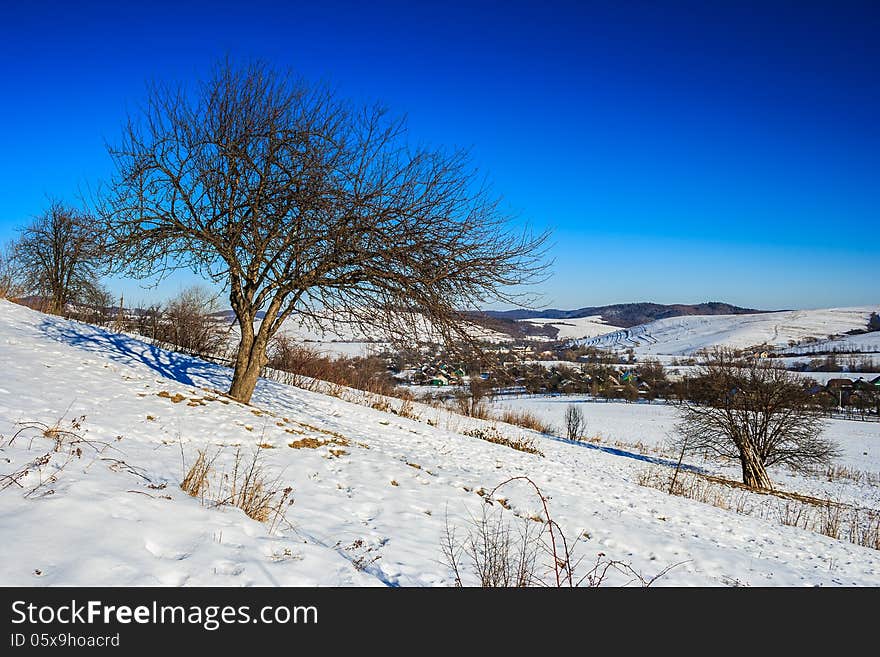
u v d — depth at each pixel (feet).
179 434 27.02
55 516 13.32
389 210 34.60
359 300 36.81
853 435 164.55
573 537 26.37
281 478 24.62
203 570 13.19
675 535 31.60
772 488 77.00
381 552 18.38
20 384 27.53
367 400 71.36
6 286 63.10
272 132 36.27
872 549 40.16
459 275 35.53
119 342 53.72
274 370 71.87
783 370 79.15
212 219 36.83
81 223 35.65
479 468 41.45
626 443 122.42
